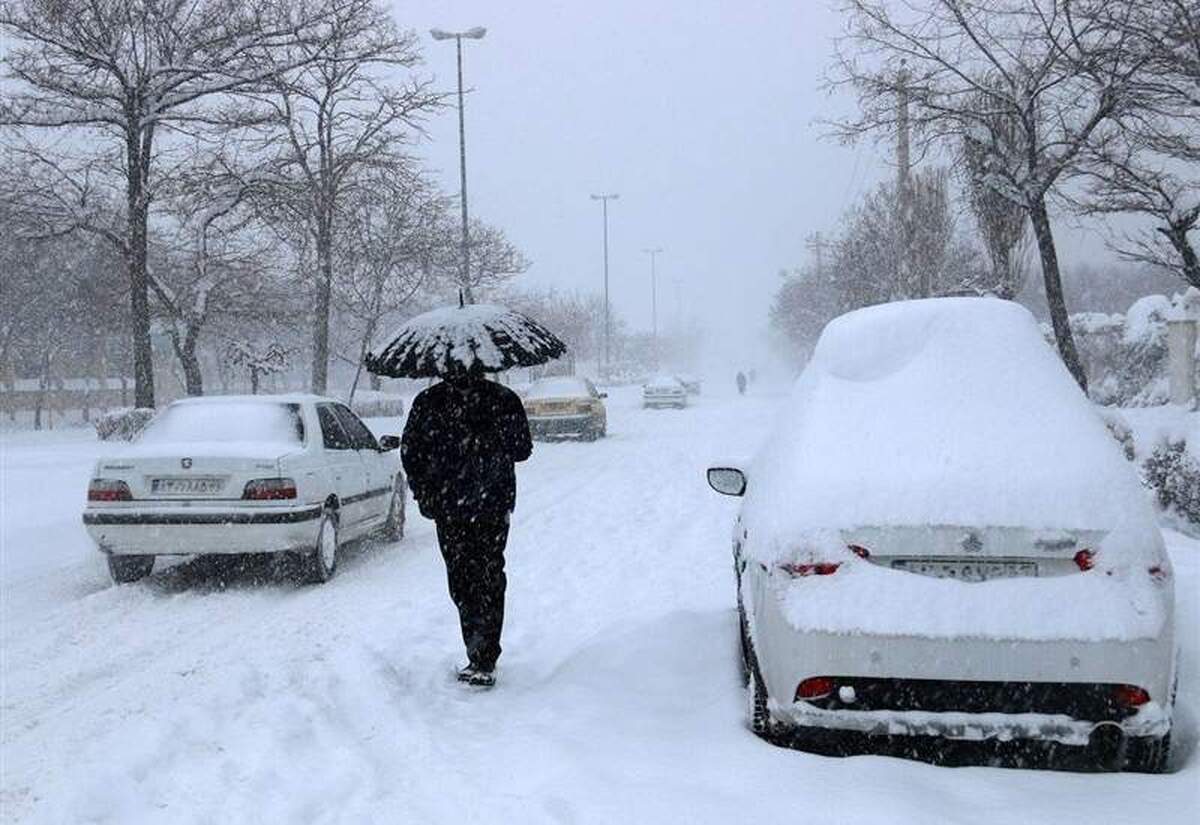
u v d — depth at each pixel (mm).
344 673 5555
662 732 4281
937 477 3873
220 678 5590
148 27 21000
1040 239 12773
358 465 9461
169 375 58844
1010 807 3447
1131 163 11281
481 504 5227
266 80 21219
